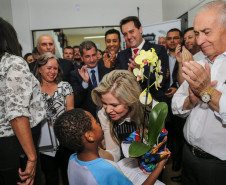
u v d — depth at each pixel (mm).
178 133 2111
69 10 4906
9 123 909
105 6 4938
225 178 915
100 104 967
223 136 871
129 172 903
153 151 762
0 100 886
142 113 918
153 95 1744
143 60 711
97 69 2236
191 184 1044
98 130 711
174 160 2189
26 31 4820
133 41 1952
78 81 2068
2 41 900
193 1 3170
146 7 4973
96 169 641
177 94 1073
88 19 4945
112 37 2658
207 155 927
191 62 741
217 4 787
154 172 774
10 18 4594
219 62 868
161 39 3539
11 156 935
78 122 656
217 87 854
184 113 1011
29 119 951
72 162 728
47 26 4922
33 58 2854
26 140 882
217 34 787
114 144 1052
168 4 4500
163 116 720
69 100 1584
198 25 816
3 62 885
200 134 926
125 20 1940
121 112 891
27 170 891
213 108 784
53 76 1538
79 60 4000
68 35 5059
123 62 2041
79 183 675
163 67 1830
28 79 912
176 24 3539
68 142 671
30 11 4867
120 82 831
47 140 1190
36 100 1028
